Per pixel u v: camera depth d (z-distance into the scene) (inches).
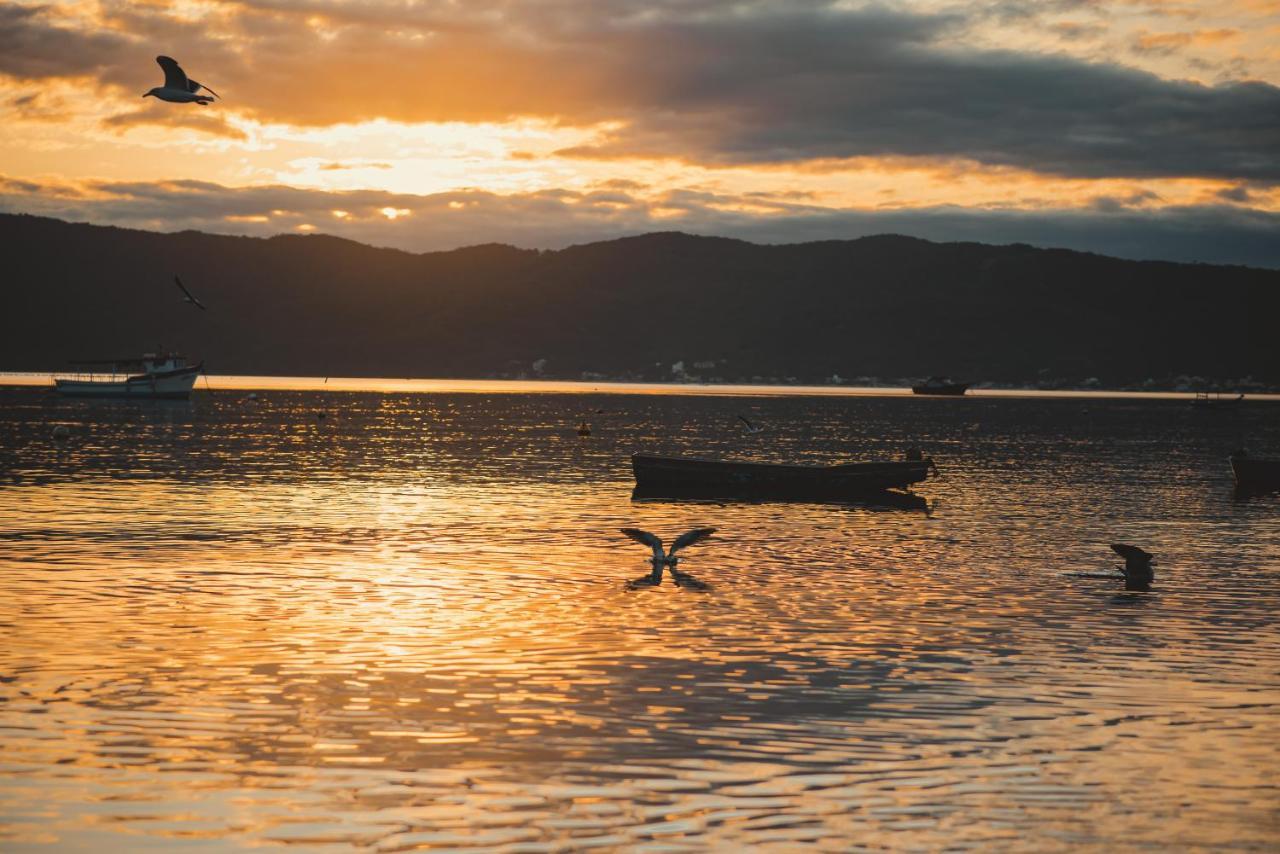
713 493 2498.8
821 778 721.6
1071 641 1083.3
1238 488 2775.6
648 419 6953.7
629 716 836.6
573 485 2674.7
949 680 943.0
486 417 6717.5
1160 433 6122.1
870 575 1441.9
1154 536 1866.4
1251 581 1419.8
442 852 614.9
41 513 1964.8
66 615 1136.8
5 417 5585.6
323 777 712.4
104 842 621.0
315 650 1010.7
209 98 1227.2
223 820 649.6
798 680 936.3
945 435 5590.6
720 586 1350.9
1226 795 701.3
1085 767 744.3
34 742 764.0
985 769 739.4
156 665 952.9
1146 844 634.2
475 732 796.6
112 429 4724.4
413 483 2669.8
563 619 1153.4
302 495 2346.2
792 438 5201.8
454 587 1320.1
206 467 3021.7
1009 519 2101.4
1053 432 6033.5
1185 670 981.8
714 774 725.9
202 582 1327.5
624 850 619.5
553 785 705.0
